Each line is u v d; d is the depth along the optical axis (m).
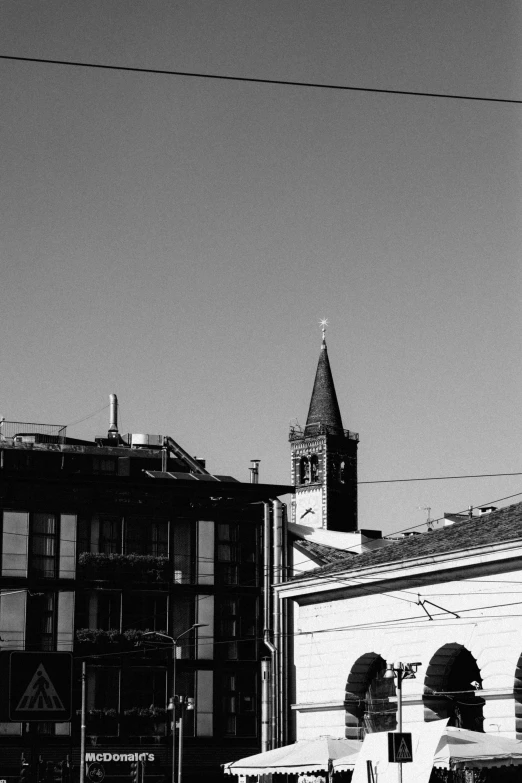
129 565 76.00
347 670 51.50
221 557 78.81
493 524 49.12
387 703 50.25
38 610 74.06
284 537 80.06
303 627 54.91
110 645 74.69
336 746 41.88
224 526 79.44
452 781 44.56
